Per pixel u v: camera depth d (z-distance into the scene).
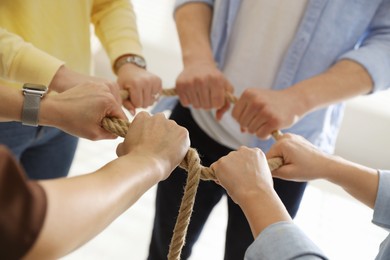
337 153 2.10
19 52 0.71
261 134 0.85
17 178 0.28
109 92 0.67
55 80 0.73
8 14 0.76
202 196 1.01
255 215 0.54
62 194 0.35
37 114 0.64
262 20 0.90
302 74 0.92
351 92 0.87
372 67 0.86
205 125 1.00
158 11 2.23
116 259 1.43
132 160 0.49
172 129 0.57
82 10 0.86
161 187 1.04
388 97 1.98
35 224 0.29
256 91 0.84
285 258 0.47
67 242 0.35
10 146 0.85
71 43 0.87
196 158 0.60
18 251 0.28
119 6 0.99
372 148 2.03
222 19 0.96
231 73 0.98
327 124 0.97
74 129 0.66
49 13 0.79
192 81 0.91
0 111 0.65
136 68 0.92
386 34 0.90
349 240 1.72
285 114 0.81
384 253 0.60
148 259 1.12
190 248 1.08
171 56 2.30
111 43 0.95
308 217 1.82
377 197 0.66
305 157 0.70
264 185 0.57
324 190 2.01
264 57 0.93
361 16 0.86
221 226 1.71
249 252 0.51
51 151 0.97
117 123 0.65
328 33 0.86
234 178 0.59
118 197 0.42
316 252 0.48
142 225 1.60
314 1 0.84
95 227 0.39
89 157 1.89
